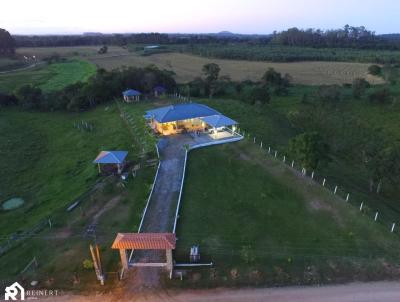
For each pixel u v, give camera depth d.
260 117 72.19
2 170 52.06
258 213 36.38
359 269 28.70
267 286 27.28
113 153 44.84
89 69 136.62
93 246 31.92
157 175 43.69
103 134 62.69
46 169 52.34
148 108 74.12
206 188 41.06
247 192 40.16
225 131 58.19
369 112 80.38
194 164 46.50
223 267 29.06
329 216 35.44
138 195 39.62
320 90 91.69
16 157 56.75
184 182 42.22
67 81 114.94
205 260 29.80
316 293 26.55
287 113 80.12
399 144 62.50
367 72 129.75
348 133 70.12
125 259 28.53
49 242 33.03
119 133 61.53
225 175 44.00
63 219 36.38
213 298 26.22
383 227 33.62
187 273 28.48
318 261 29.64
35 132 68.50
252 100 82.62
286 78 106.00
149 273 28.59
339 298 26.05
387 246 31.23
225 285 27.36
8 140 63.97
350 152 62.19
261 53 176.75
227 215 36.09
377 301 25.70
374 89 98.06
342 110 82.12
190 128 59.00
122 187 41.19
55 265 29.94
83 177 46.06
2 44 175.50
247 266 29.14
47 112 81.56
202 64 152.75
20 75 127.44
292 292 26.67
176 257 30.27
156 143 52.22
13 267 30.17
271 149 51.88
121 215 36.31
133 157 49.28
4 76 125.12
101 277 27.58
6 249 32.62
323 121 76.44
